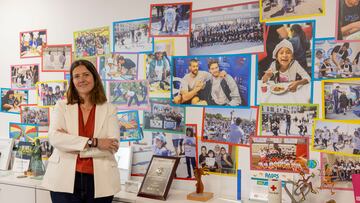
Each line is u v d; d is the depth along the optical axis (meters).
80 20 2.71
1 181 2.54
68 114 2.02
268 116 2.09
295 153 2.03
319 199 1.98
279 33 2.05
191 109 2.31
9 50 3.04
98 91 2.06
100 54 2.62
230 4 2.18
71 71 2.03
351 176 1.91
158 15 2.40
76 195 1.93
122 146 2.54
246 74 2.14
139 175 2.47
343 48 1.91
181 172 2.34
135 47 2.48
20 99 2.98
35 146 2.77
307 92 2.00
